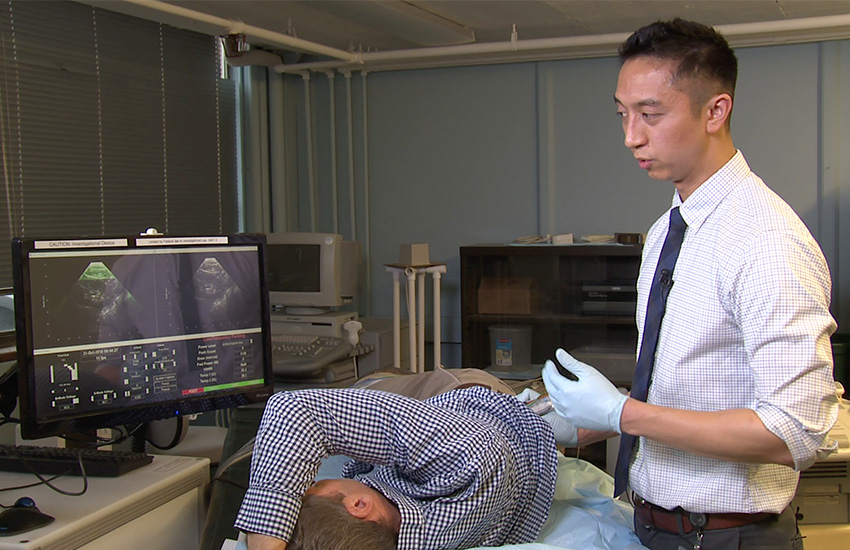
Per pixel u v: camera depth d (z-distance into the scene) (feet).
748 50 12.65
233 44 11.21
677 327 4.38
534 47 12.30
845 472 7.33
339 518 4.10
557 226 13.71
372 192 14.80
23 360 5.20
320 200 15.08
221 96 13.98
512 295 12.72
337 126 14.84
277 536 4.02
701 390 4.27
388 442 4.48
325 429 4.31
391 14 10.48
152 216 12.46
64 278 5.37
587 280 12.29
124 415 5.63
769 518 4.33
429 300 14.53
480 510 4.54
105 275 5.55
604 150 13.35
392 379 6.85
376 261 14.89
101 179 11.44
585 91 13.38
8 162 10.00
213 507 5.54
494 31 12.42
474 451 4.51
